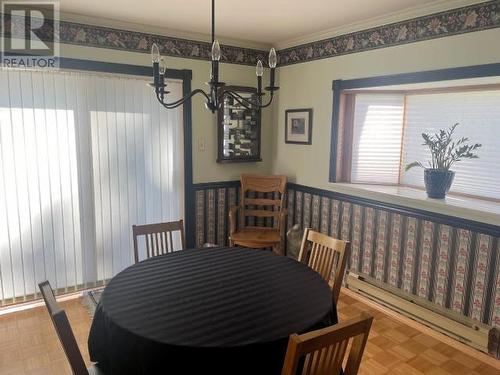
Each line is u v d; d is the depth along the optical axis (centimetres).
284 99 405
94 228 333
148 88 345
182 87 361
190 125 371
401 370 243
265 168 430
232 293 182
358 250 340
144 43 336
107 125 327
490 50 237
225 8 281
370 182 360
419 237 292
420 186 337
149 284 190
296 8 278
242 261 222
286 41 385
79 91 311
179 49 355
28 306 314
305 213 391
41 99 296
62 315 137
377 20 300
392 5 268
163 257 227
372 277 331
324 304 173
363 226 334
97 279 342
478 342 260
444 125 315
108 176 334
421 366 247
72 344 139
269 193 418
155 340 143
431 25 267
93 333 175
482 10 239
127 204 347
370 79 312
